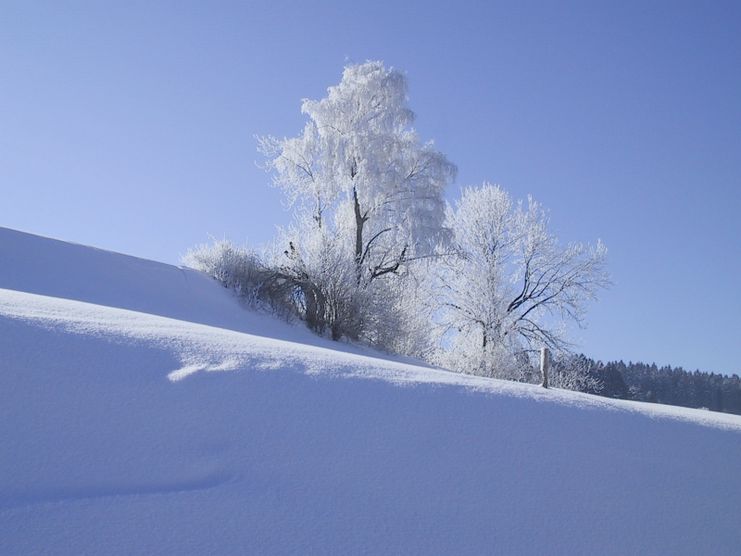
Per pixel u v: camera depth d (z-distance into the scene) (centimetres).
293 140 2789
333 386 691
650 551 571
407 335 2609
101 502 482
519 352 2878
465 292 2975
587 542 563
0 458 501
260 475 545
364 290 2456
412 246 2677
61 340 654
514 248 3041
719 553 590
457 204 3183
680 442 757
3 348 609
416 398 709
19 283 1734
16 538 439
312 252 2484
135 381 618
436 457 621
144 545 454
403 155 2798
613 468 677
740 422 887
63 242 2223
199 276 2408
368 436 625
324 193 2741
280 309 2391
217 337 803
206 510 496
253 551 468
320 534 498
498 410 727
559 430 718
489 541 536
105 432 550
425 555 505
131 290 2002
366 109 2770
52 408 559
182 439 563
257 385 657
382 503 547
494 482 607
